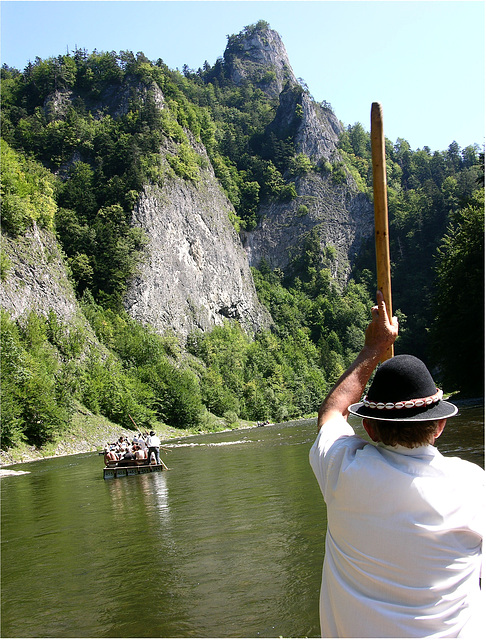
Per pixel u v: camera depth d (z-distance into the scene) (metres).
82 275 93.56
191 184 125.88
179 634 6.68
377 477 2.49
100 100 145.50
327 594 2.72
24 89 151.75
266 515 12.84
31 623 7.54
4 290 60.44
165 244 108.88
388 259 3.05
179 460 30.70
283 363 118.38
